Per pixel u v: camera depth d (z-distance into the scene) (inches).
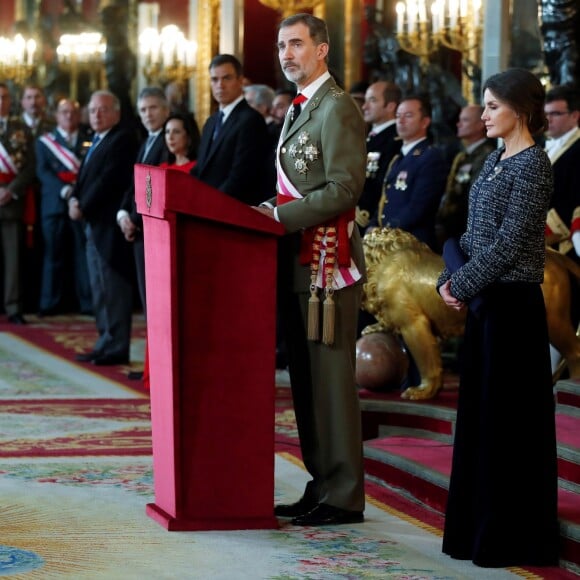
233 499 333.4
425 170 535.5
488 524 306.3
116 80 1068.5
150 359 339.3
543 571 304.7
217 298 323.9
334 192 329.4
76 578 286.2
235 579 289.7
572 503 335.9
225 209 318.0
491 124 312.2
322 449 346.0
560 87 509.7
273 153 588.4
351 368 343.3
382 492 389.7
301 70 340.2
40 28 1138.0
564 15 650.2
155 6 1059.3
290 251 342.3
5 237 871.1
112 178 662.5
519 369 306.0
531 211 303.3
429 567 305.0
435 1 796.0
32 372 647.8
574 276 454.0
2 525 333.4
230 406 328.8
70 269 940.0
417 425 441.7
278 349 658.2
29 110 1003.3
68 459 426.0
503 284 308.3
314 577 293.1
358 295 345.4
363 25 928.3
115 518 342.3
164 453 334.0
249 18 993.5
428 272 463.2
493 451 306.3
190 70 988.6
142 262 616.7
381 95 573.9
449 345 661.9
